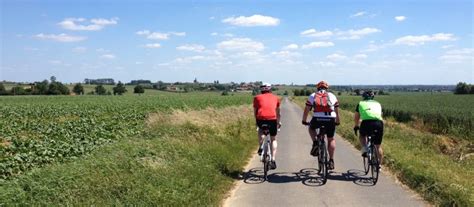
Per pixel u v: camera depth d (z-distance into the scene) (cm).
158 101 5519
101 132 1661
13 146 1312
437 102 4994
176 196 691
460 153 1383
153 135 1422
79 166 801
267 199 757
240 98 7519
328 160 930
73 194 641
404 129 2166
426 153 1200
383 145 1310
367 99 904
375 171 863
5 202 580
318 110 907
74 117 3109
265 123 918
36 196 618
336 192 800
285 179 923
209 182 822
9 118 3031
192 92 14775
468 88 10594
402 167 959
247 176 959
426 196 748
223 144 1291
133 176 758
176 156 972
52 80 12469
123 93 12706
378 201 733
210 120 1870
